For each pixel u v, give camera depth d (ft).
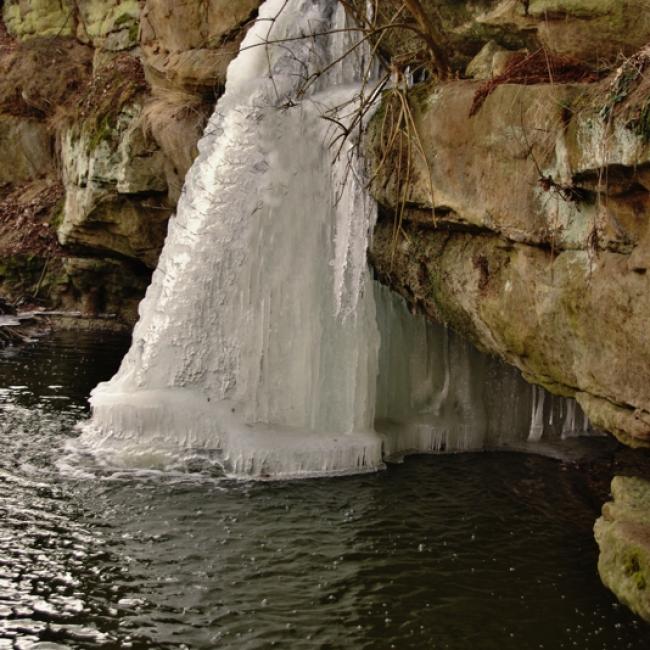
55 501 18.74
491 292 17.34
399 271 20.70
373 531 17.76
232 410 22.50
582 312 14.70
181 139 32.19
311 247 22.30
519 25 17.80
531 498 19.92
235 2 30.48
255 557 16.31
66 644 13.17
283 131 23.00
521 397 24.53
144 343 23.67
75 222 39.99
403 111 18.90
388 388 24.31
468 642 13.52
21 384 30.12
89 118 38.83
